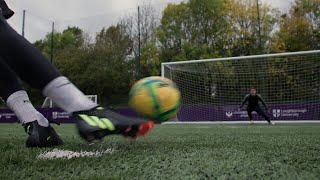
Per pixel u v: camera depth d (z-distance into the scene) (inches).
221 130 308.5
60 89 82.2
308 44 1334.9
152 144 126.3
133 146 116.0
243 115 647.8
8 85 99.3
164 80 111.0
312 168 72.5
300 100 682.8
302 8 1387.8
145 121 82.5
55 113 708.0
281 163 79.7
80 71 1472.7
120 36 1501.0
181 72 685.9
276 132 262.2
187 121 657.0
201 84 692.1
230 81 703.1
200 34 1464.1
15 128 357.4
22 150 102.0
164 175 65.3
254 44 1395.2
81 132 80.7
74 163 78.8
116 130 80.8
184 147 115.0
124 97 1408.7
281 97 696.4
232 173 67.4
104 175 65.0
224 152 100.6
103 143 123.3
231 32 1434.5
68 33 1814.7
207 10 1455.5
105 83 1414.9
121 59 1456.7
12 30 81.8
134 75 1430.9
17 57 79.7
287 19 1375.5
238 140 160.1
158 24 1478.8
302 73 680.4
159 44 1466.5
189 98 683.4
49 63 83.4
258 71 711.1
